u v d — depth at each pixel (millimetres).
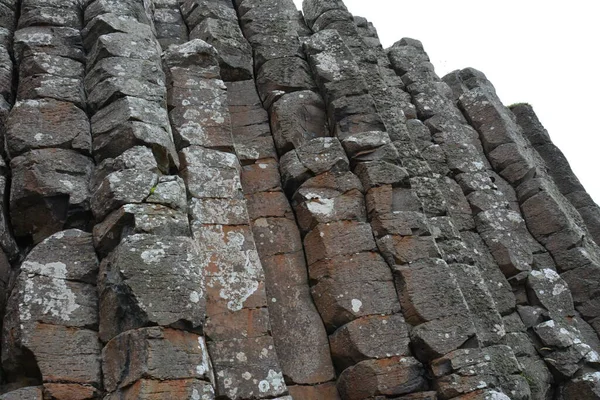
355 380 8828
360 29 16266
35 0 10664
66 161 8805
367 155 10555
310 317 9344
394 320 9148
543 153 17344
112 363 7316
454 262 11102
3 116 9258
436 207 11555
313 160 10375
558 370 11773
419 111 14812
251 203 10180
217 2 12938
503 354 10320
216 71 10633
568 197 16781
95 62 9875
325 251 9594
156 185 8320
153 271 7559
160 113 9328
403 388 8734
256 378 8180
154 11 12789
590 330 13211
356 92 11281
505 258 12891
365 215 10078
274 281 9578
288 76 11547
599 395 11477
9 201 8586
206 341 8266
